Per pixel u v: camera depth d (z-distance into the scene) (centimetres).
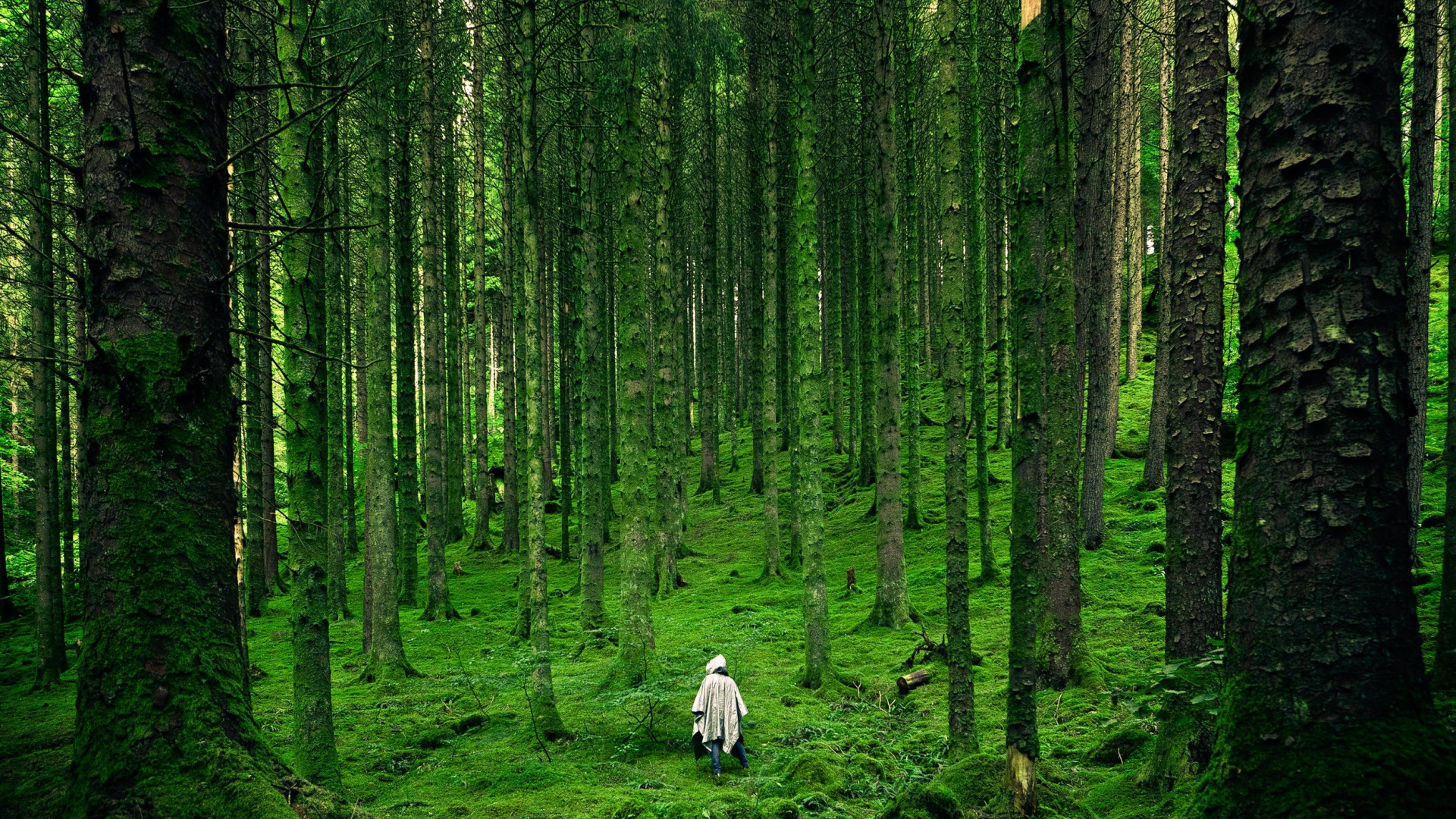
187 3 320
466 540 2514
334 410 1566
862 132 1712
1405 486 234
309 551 627
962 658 532
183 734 283
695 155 2547
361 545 2669
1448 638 523
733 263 3164
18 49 1004
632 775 691
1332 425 235
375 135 1113
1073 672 792
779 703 873
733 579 1702
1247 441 259
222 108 338
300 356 628
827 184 2438
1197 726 455
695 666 1038
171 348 303
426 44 1328
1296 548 240
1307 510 239
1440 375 1559
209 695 295
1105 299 1309
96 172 303
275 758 313
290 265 629
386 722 880
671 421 1744
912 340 1683
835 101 1948
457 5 1225
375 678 1077
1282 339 248
